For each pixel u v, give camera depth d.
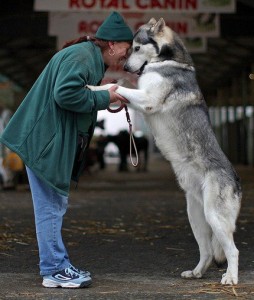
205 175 6.09
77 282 5.80
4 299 5.41
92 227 9.72
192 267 6.85
